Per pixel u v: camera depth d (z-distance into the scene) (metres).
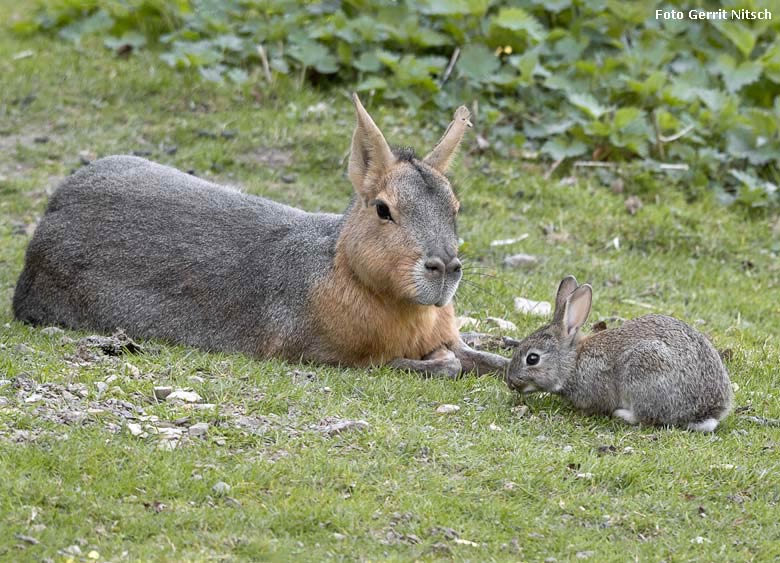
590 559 8.04
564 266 15.84
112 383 10.27
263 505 8.34
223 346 11.91
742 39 19.67
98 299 12.30
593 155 18.75
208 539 7.84
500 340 12.63
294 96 19.62
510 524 8.45
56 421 9.30
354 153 11.30
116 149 17.97
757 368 12.31
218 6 20.98
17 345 11.19
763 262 16.88
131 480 8.44
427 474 9.03
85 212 12.62
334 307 11.39
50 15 22.33
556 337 10.52
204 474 8.66
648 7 20.39
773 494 9.19
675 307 14.79
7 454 8.59
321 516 8.21
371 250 11.00
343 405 10.33
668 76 20.02
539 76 19.97
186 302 12.08
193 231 12.31
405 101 19.23
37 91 19.53
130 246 12.34
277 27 20.31
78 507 8.09
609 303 14.64
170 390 10.13
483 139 18.78
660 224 17.20
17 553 7.49
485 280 14.84
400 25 20.12
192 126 18.61
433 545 8.03
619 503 8.88
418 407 10.48
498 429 10.05
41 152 17.81
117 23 21.72
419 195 10.95
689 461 9.50
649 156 18.88
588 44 20.41
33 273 12.70
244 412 9.95
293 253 11.81
